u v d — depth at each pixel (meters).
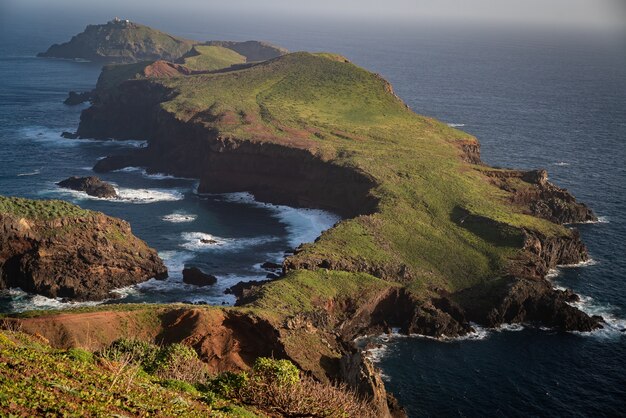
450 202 132.25
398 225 120.38
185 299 102.62
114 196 150.75
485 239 117.69
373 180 140.12
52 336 69.81
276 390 41.28
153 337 73.50
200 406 36.53
